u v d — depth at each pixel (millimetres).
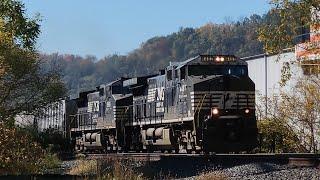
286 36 25625
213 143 33000
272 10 25562
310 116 43219
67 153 53500
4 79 37625
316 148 43156
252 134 34094
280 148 44188
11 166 28500
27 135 30906
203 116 33500
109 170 29750
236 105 34250
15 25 33875
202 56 35406
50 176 28672
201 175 24484
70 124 63250
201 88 33781
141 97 44250
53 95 40406
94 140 53969
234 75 34938
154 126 41344
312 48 28141
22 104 39594
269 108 47125
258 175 23766
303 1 24734
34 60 38062
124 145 47719
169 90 38062
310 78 43344
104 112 51844
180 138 36000
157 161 31875
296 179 22281
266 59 52438
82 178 27688
